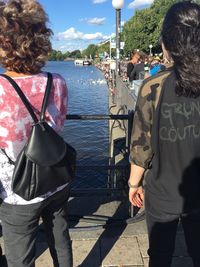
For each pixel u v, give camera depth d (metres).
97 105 32.47
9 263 2.35
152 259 2.44
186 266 3.33
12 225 2.25
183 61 2.01
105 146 17.47
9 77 2.12
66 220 2.55
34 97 2.16
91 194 4.35
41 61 2.20
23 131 2.13
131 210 4.14
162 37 2.13
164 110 2.12
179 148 2.15
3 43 2.12
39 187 2.13
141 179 2.35
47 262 3.40
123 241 3.70
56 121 2.28
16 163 2.10
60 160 2.14
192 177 2.19
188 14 2.01
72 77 71.69
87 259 3.44
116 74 21.59
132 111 4.04
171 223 2.31
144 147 2.23
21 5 2.14
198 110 2.08
